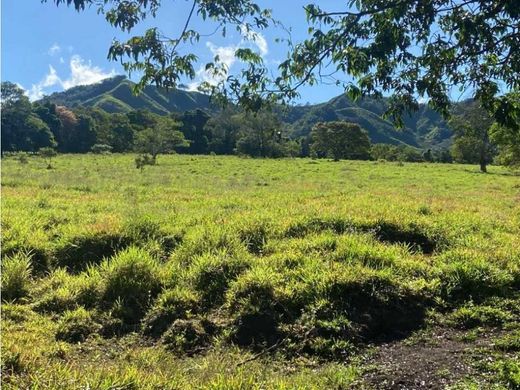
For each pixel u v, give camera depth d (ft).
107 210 37.58
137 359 16.92
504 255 25.86
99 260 25.70
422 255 26.78
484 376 15.35
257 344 18.63
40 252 25.62
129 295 21.65
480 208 44.27
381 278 21.67
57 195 47.91
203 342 19.01
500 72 15.76
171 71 14.39
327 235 27.71
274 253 25.86
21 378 13.35
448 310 21.22
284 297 20.54
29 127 239.50
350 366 16.72
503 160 106.52
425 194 60.59
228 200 45.27
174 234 28.68
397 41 14.11
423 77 15.44
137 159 129.59
